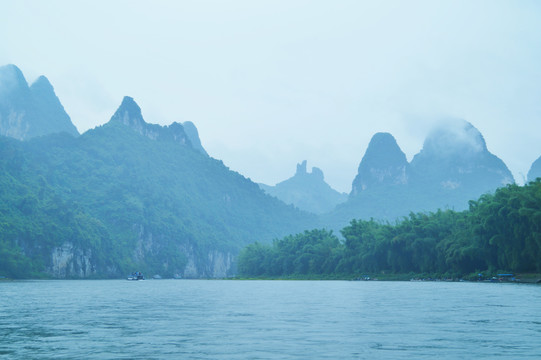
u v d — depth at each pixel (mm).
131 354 17656
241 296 56844
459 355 17312
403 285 89625
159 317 30938
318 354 17578
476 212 100125
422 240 119250
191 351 18250
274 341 20562
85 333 23234
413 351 18094
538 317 29141
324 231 186125
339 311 34344
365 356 17172
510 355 17281
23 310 36344
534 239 81188
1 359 16688
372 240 140750
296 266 176625
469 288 68812
